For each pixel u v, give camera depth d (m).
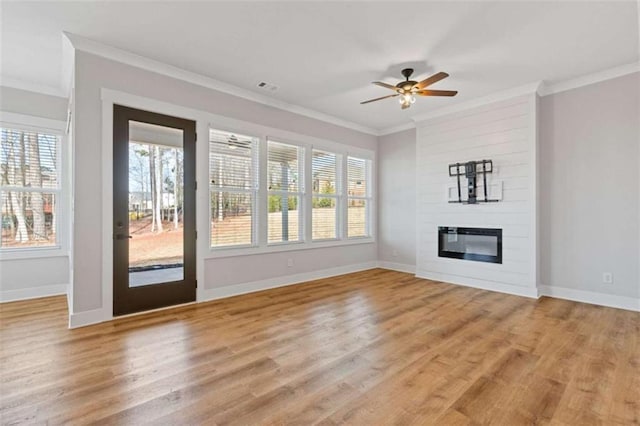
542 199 4.21
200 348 2.56
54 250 4.19
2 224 3.92
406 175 5.88
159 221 3.57
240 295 4.20
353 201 5.98
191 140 3.81
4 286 3.88
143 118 3.44
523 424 1.66
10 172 3.96
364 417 1.72
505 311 3.53
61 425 1.64
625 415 1.73
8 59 3.40
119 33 2.93
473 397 1.90
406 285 4.78
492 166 4.47
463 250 4.82
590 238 3.85
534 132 4.10
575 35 2.95
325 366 2.28
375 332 2.92
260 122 4.49
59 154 4.25
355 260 5.90
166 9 2.58
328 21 2.75
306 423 1.67
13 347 2.56
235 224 4.27
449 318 3.30
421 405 1.82
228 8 2.57
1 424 1.64
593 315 3.38
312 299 4.00
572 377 2.12
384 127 6.07
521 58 3.38
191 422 1.67
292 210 4.98
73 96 3.15
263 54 3.32
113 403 1.82
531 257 4.14
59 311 3.48
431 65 3.55
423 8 2.56
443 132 5.05
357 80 3.96
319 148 5.30
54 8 2.55
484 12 2.61
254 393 1.94
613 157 3.68
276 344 2.65
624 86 3.61
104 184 3.18
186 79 3.75
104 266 3.19
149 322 3.15
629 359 2.38
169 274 3.65
